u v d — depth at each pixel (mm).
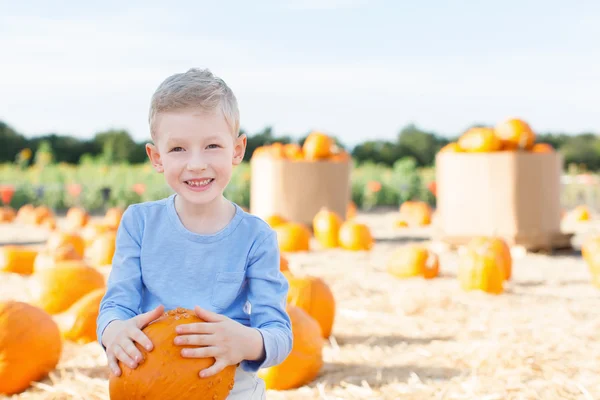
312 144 11828
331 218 9953
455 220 9750
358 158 30078
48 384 3684
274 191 11461
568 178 21234
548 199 9508
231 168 2234
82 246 8266
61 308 5215
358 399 3443
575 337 4605
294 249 9188
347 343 4633
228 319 2104
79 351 4285
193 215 2318
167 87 2197
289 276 4844
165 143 2176
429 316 5410
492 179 9391
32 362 3643
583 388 3492
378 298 6070
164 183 20266
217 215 2328
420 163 30828
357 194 22234
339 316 5438
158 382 2010
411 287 6676
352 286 6531
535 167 9398
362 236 9578
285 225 9430
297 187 11445
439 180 10188
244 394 2264
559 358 4078
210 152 2172
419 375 3846
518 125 9633
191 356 2033
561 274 7758
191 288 2283
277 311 2279
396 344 4570
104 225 10008
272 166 11461
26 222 14000
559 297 6285
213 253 2287
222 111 2193
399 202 22734
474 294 6293
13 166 24500
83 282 5289
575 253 9625
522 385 3557
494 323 5109
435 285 6824
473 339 4641
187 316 2141
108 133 28984
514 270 8031
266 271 2316
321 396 3486
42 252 6883
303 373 3682
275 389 3637
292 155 11992
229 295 2277
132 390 2027
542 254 9461
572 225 13680
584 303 5992
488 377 3725
